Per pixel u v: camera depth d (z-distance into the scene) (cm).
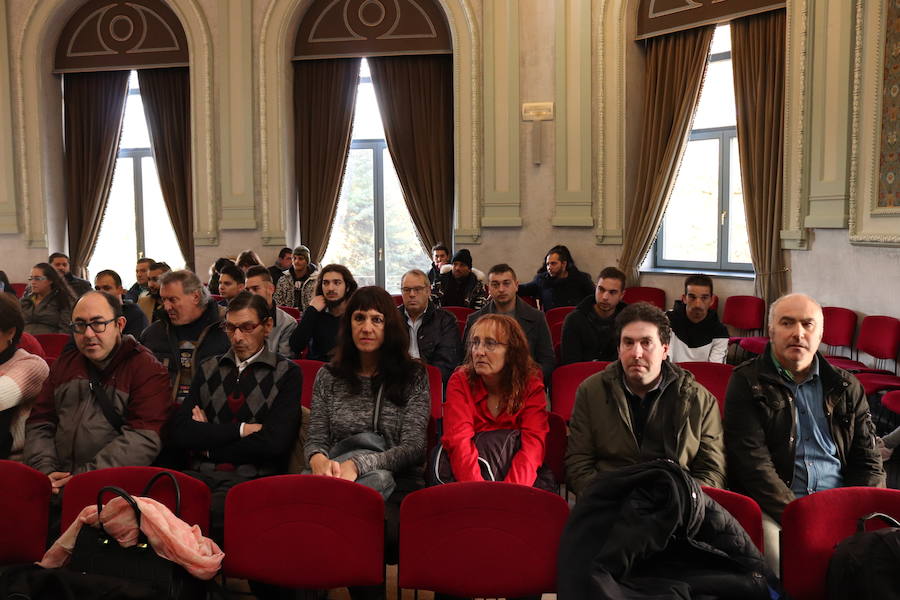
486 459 263
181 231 873
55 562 213
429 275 792
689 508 200
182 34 848
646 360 256
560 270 661
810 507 208
